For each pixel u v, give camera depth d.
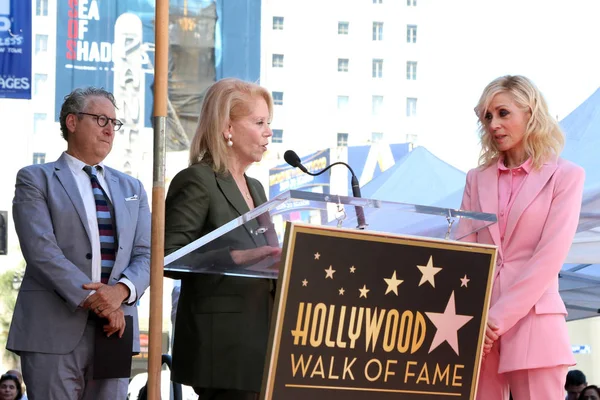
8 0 7.21
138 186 4.19
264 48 45.72
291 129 45.53
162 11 2.83
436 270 2.73
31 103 37.69
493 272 2.83
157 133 2.81
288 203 2.50
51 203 3.91
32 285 3.87
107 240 3.97
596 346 29.05
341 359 2.60
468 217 2.81
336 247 2.59
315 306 2.56
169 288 20.23
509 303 3.35
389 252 2.66
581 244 7.04
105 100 4.11
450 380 2.76
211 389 3.24
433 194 8.73
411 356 2.70
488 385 3.48
